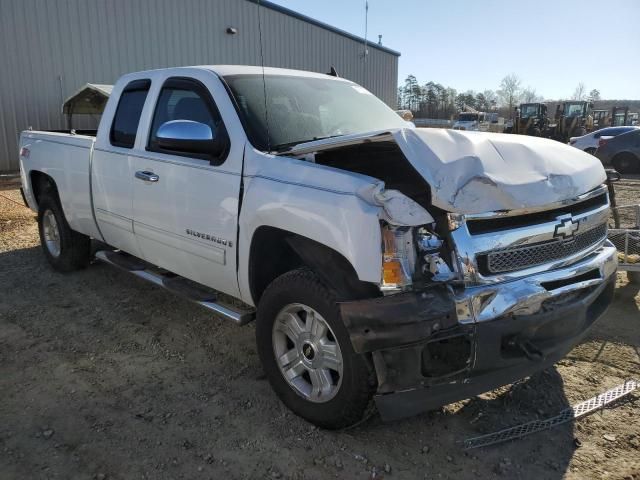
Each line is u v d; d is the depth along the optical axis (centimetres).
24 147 599
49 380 355
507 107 8275
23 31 1362
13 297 503
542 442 292
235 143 339
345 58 2322
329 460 277
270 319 312
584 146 2072
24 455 279
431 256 252
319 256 279
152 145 409
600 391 340
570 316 288
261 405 328
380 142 293
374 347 250
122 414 317
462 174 255
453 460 278
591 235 316
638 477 264
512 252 267
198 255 369
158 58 1642
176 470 270
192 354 394
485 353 256
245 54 1883
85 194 491
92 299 500
